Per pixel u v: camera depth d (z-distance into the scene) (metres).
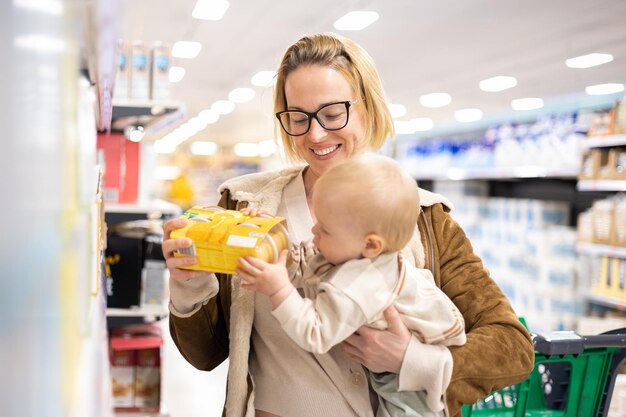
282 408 1.32
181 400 5.22
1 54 0.35
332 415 1.30
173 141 21.28
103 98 1.26
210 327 1.43
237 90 10.73
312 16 5.80
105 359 0.82
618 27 5.91
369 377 1.33
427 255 1.42
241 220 1.22
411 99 11.00
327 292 1.18
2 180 0.35
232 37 6.73
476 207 8.67
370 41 6.72
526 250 7.03
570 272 6.34
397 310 1.24
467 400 1.28
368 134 1.41
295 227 1.42
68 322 0.47
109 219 3.91
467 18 5.71
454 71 8.38
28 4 0.38
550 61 7.56
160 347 3.70
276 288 1.15
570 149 6.71
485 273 1.45
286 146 1.52
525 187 9.02
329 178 1.23
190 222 1.20
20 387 0.36
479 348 1.29
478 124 14.63
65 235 0.47
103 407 0.66
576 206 8.07
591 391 1.97
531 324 6.39
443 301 1.27
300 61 1.36
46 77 0.41
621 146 5.92
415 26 6.05
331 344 1.17
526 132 7.61
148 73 3.96
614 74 8.19
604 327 5.52
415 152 10.77
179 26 6.20
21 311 0.36
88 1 0.55
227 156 27.41
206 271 1.19
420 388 1.24
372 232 1.20
